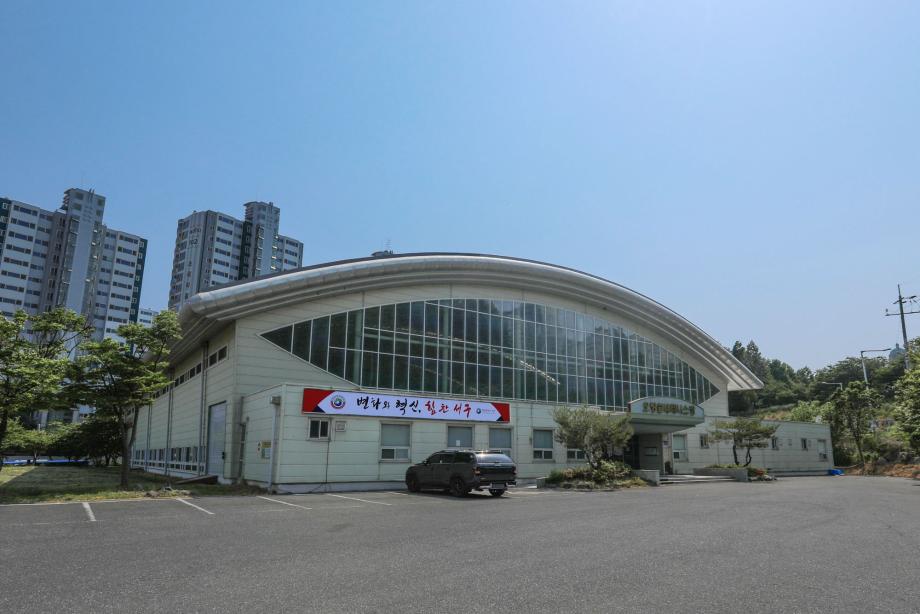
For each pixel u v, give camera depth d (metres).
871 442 53.62
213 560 9.52
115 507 17.38
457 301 37.53
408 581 8.18
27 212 107.00
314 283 31.69
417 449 28.98
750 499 21.98
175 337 25.70
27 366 21.12
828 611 6.93
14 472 40.69
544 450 34.41
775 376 119.94
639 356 46.84
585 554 10.23
